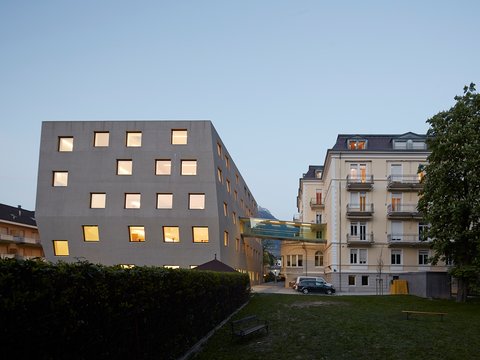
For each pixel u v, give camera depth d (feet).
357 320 54.44
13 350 16.31
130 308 26.37
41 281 17.74
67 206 128.57
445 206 82.84
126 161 130.93
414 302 85.20
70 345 19.90
